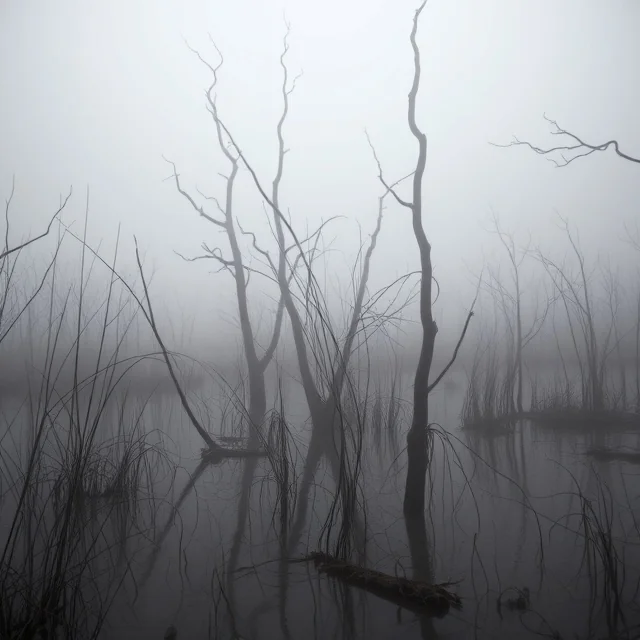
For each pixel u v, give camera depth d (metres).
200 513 5.65
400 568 4.18
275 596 3.72
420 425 5.43
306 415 12.41
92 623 3.38
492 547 4.53
